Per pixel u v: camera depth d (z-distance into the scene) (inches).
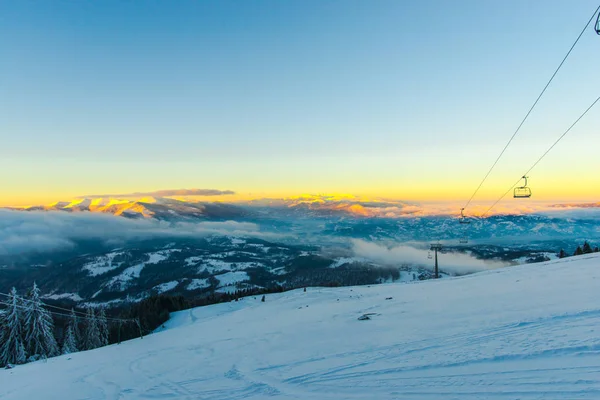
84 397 808.9
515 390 400.2
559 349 492.1
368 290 2335.1
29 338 1996.8
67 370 1232.2
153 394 720.3
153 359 1170.0
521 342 559.2
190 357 1086.4
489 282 1494.8
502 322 719.7
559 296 883.4
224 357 978.7
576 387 376.8
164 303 3668.8
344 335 956.0
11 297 1977.1
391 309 1236.5
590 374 399.9
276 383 632.4
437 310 1045.8
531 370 445.1
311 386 577.6
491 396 398.6
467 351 576.7
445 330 763.4
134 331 2755.9
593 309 674.8
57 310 4522.6
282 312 1851.6
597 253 2065.7
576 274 1259.8
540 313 725.9
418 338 743.7
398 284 2600.9
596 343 485.1
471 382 449.4
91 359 1427.2
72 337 2369.6
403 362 596.4
